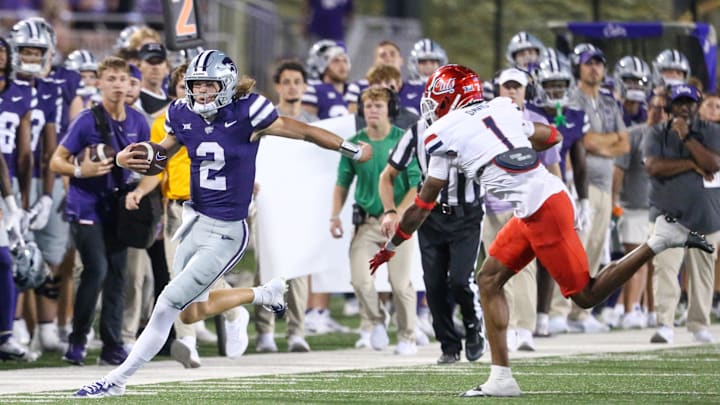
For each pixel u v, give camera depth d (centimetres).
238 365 3631
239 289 3002
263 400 2788
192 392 2942
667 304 4225
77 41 6912
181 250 2905
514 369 3391
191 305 2939
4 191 3734
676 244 2752
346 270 4216
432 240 3534
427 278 3553
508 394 2825
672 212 4059
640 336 4547
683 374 3262
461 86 2869
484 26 7569
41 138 4012
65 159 3588
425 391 2941
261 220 4084
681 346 4116
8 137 3831
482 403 2717
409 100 4647
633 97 5028
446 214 3488
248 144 2852
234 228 2873
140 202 3584
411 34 8244
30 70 3866
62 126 4206
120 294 3666
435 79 2891
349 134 4194
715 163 4012
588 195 4450
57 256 4188
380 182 3619
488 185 2803
